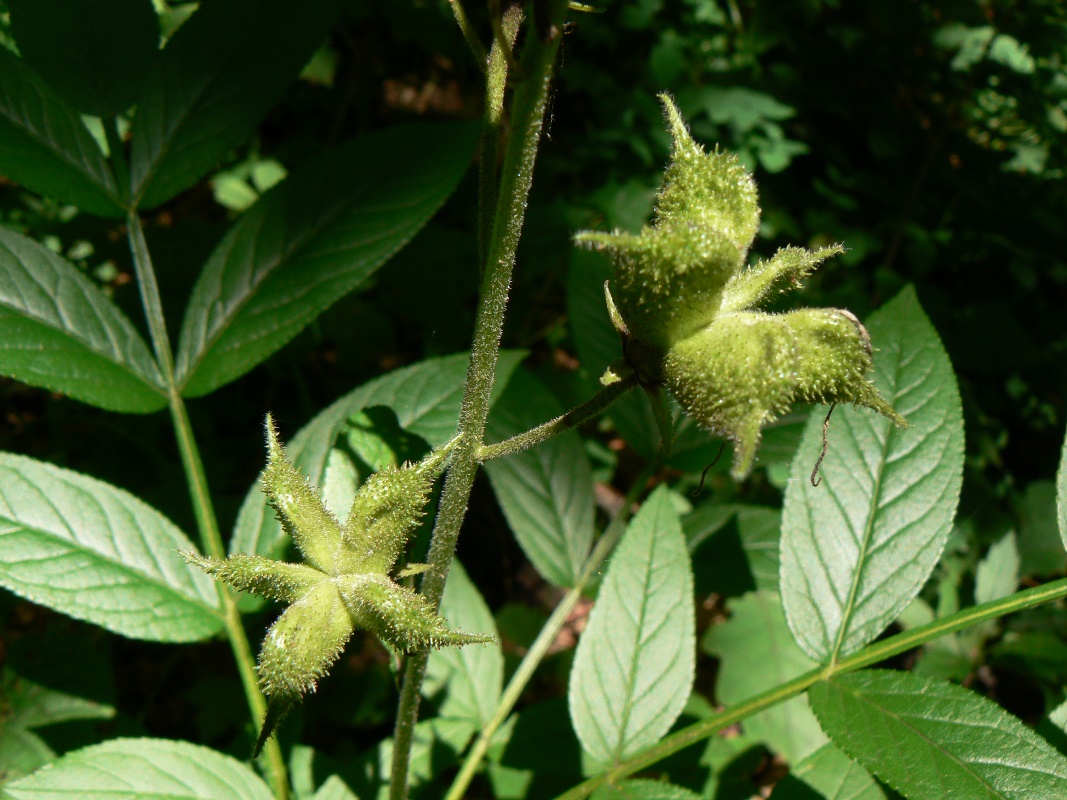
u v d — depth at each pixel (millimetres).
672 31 333
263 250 160
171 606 150
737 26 345
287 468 127
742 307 125
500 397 192
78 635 205
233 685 224
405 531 126
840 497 148
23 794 134
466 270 267
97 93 154
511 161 115
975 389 302
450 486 130
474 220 281
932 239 312
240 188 287
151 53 156
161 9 244
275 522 157
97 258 251
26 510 146
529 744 180
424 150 161
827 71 337
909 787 126
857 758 130
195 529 225
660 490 166
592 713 154
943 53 344
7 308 148
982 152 333
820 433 150
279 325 158
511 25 122
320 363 284
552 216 279
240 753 179
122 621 147
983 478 268
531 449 191
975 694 132
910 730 131
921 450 149
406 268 266
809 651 143
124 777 138
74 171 155
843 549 146
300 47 160
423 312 265
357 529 125
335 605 123
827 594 145
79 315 153
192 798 139
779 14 343
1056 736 136
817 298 271
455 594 187
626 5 320
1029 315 323
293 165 297
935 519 146
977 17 322
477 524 274
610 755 152
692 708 220
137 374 156
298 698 120
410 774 173
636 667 156
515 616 258
